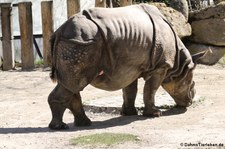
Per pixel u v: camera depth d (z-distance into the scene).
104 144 13.34
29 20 30.09
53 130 15.48
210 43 30.70
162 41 16.55
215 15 30.83
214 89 22.92
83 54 15.02
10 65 30.44
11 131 15.52
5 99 22.12
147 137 14.09
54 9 33.25
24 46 30.16
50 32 30.08
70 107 16.09
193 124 15.95
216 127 15.37
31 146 13.50
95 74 15.45
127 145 13.26
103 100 19.89
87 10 15.62
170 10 30.73
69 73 15.10
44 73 28.66
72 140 13.83
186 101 18.17
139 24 16.08
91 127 15.89
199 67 29.75
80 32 15.06
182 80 17.59
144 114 17.27
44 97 22.39
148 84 16.95
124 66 15.87
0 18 31.62
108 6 32.91
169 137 14.09
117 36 15.49
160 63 16.70
